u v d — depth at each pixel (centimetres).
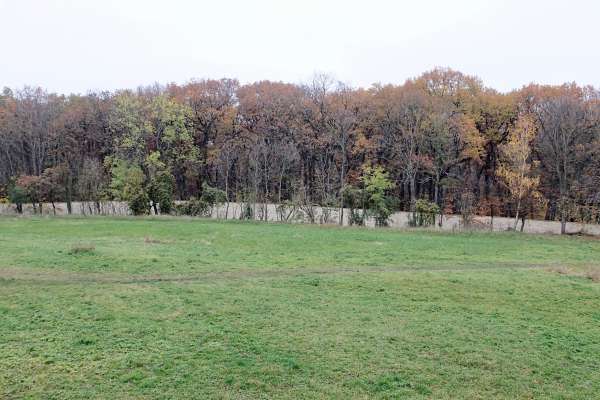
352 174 6775
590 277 2447
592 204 4922
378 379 1276
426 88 7050
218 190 5356
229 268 2469
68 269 2312
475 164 6844
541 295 2105
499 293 2120
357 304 1917
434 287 2186
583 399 1214
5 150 6688
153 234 3578
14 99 7031
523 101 6519
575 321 1798
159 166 5769
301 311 1803
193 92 7750
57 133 6762
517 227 5038
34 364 1294
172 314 1722
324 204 5038
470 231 4181
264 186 6219
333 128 6612
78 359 1333
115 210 5662
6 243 2942
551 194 5553
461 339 1579
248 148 6328
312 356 1405
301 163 7044
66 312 1705
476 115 6662
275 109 7338
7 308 1728
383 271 2484
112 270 2323
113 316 1678
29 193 5412
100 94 7900
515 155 4841
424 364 1383
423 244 3378
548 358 1451
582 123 5059
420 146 6222
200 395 1163
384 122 6850
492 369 1369
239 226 4222
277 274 2381
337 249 3108
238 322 1664
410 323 1716
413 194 6084
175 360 1345
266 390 1201
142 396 1148
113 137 6631
